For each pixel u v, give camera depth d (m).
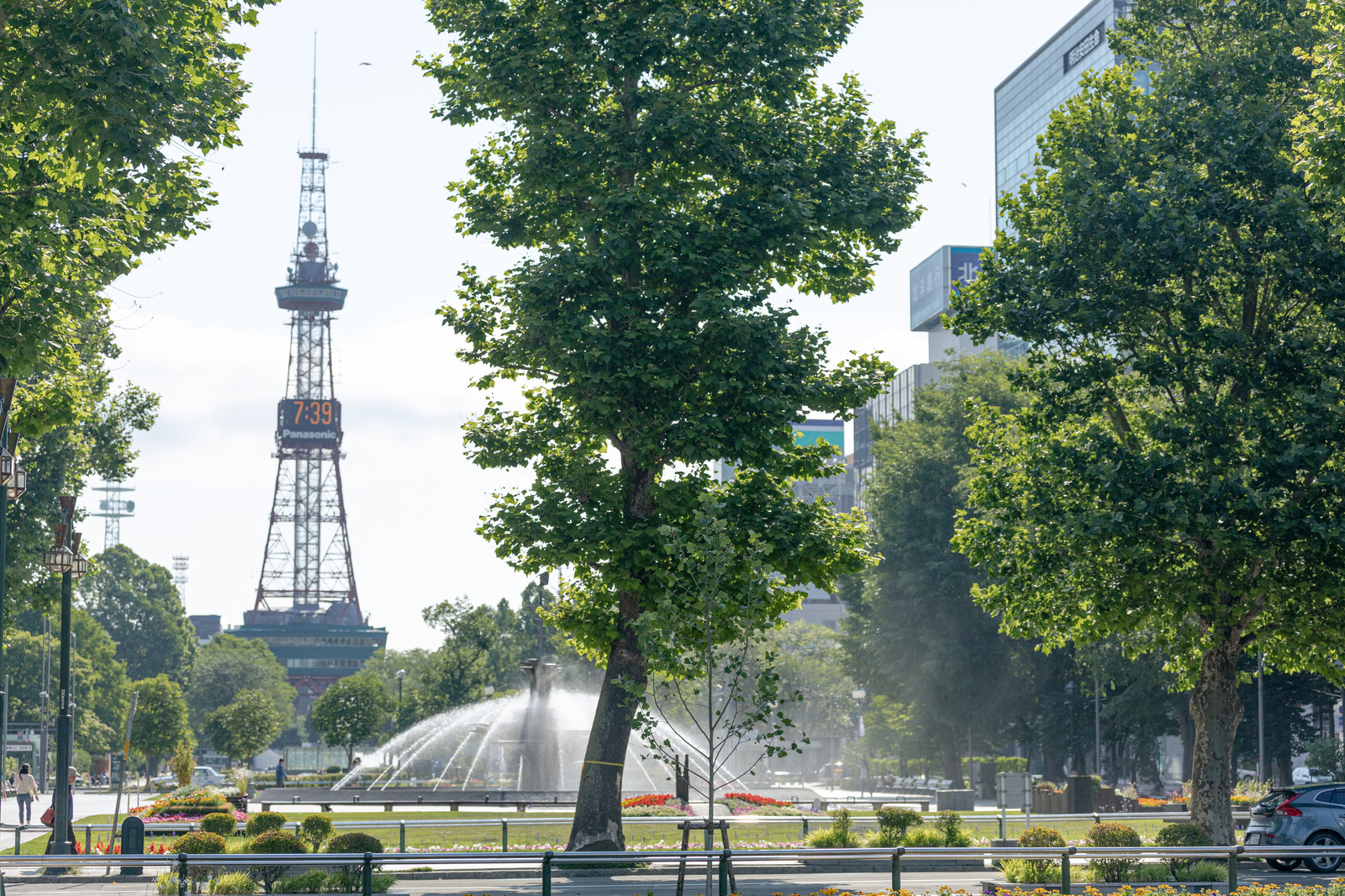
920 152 31.06
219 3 23.28
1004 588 33.38
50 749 120.12
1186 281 31.23
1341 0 25.12
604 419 27.58
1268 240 29.48
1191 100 31.94
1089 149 32.28
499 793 49.97
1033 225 33.41
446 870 27.03
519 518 27.81
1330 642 31.30
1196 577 29.59
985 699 72.31
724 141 28.03
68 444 49.12
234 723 108.06
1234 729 31.78
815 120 30.70
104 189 24.77
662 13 27.70
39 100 21.77
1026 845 26.41
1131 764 85.00
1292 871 29.44
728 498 27.77
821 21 29.77
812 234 29.05
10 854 31.64
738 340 27.20
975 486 33.16
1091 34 145.75
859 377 29.72
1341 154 24.47
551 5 28.50
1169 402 33.28
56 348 27.14
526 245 30.80
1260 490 28.31
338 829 34.53
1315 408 28.38
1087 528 29.23
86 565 30.59
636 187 27.22
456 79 29.94
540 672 59.28
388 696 107.88
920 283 189.62
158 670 192.62
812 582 29.67
